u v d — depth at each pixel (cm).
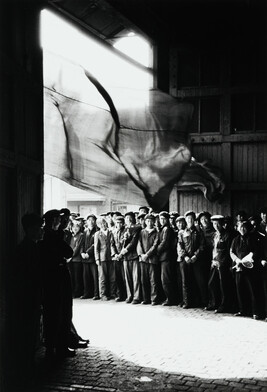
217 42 1188
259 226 958
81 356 615
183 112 1048
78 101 822
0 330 531
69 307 616
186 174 1184
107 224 1098
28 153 633
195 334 732
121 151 916
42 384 513
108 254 1059
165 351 636
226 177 1189
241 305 873
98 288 1080
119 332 745
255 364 580
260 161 1174
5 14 571
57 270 595
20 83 602
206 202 1205
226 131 1186
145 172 959
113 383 516
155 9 1110
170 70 1220
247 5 1134
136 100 977
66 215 618
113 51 1038
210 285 927
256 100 1173
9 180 583
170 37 1205
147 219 1019
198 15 1173
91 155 845
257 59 1168
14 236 584
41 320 661
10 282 546
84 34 975
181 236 966
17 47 602
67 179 806
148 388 502
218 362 589
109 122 888
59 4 963
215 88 1192
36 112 659
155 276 995
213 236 966
